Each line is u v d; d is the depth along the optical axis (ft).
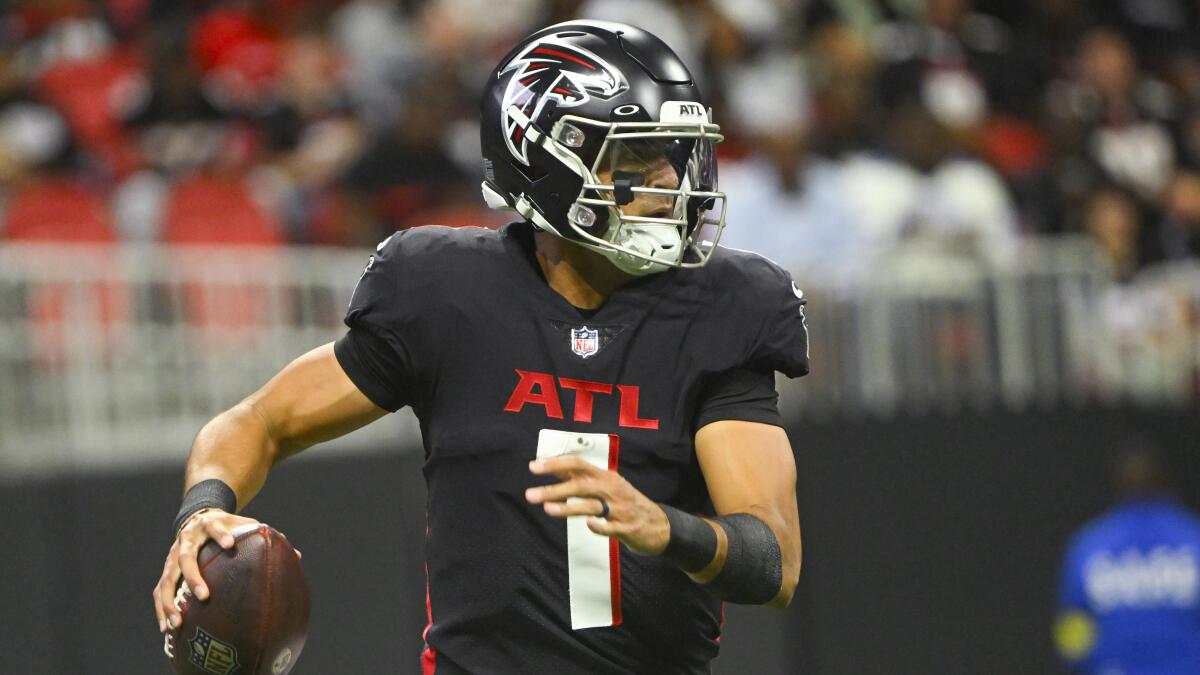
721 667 74.33
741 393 29.22
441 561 29.43
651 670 29.04
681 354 29.04
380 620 70.49
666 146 28.89
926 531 78.59
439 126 89.15
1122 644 75.15
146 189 82.43
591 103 28.68
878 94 101.71
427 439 30.14
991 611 80.07
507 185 29.89
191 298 68.54
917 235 87.04
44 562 65.67
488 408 28.94
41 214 79.77
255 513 67.67
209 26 96.22
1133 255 96.84
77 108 92.79
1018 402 80.59
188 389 68.39
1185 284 86.69
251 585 27.94
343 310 72.43
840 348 77.10
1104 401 82.33
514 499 28.66
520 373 28.91
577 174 28.68
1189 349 85.10
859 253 82.74
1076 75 114.52
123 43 97.40
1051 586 80.94
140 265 67.56
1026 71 111.86
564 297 29.40
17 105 87.51
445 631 29.37
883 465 77.71
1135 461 76.38
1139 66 122.11
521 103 29.32
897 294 78.74
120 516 67.00
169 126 88.63
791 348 29.45
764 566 26.61
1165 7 127.65
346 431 30.86
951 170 94.99
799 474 75.87
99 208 81.71
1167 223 99.04
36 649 65.31
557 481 28.45
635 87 28.81
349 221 85.66
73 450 66.23
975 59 111.14
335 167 89.04
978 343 80.07
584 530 28.53
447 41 100.01
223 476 29.43
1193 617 74.74
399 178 87.86
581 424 28.66
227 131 89.81
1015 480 80.38
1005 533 80.18
